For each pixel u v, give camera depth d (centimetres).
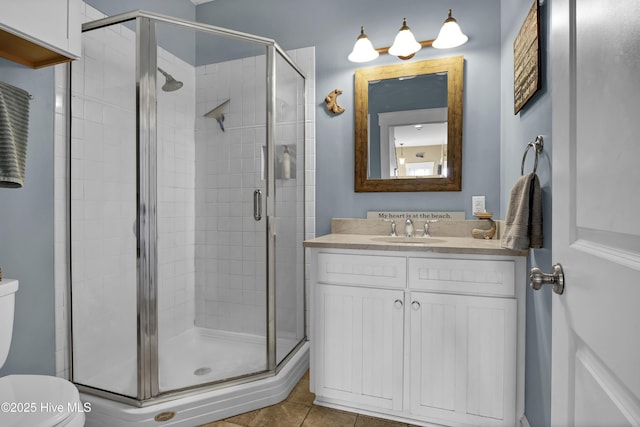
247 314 197
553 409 76
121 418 151
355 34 224
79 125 171
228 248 204
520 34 147
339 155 227
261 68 200
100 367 166
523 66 142
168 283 187
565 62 69
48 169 165
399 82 214
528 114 142
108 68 168
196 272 208
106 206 167
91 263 170
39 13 132
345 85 226
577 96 64
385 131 216
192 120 206
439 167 207
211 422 161
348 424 160
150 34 167
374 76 217
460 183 203
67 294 173
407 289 156
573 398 67
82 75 171
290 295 216
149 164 165
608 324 53
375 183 217
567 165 69
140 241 160
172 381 172
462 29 203
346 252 165
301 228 230
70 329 172
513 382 141
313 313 170
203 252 208
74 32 145
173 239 192
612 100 51
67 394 108
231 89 205
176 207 194
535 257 130
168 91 187
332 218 229
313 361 171
